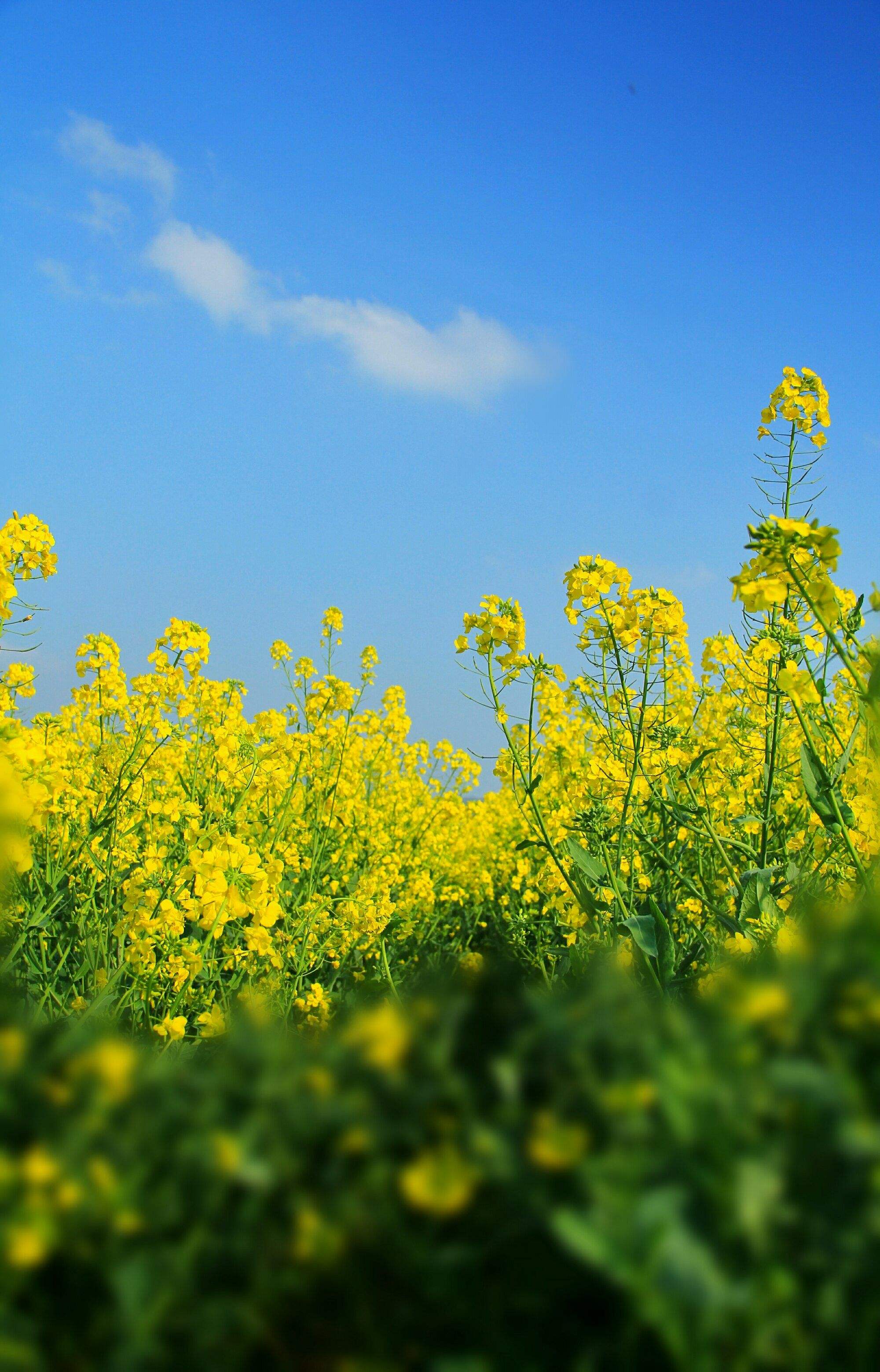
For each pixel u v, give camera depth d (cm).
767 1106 73
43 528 242
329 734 359
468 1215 76
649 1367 70
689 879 240
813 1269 70
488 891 400
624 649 213
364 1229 77
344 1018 97
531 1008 86
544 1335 73
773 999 78
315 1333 78
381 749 452
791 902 185
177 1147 84
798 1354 68
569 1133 75
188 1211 81
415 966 334
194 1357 77
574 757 321
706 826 219
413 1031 86
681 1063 76
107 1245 80
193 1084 89
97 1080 87
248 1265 79
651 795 228
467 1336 74
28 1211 79
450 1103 81
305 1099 84
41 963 224
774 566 140
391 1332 75
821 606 138
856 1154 70
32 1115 86
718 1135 72
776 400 219
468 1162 75
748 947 154
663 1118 75
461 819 464
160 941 196
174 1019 153
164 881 225
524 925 282
